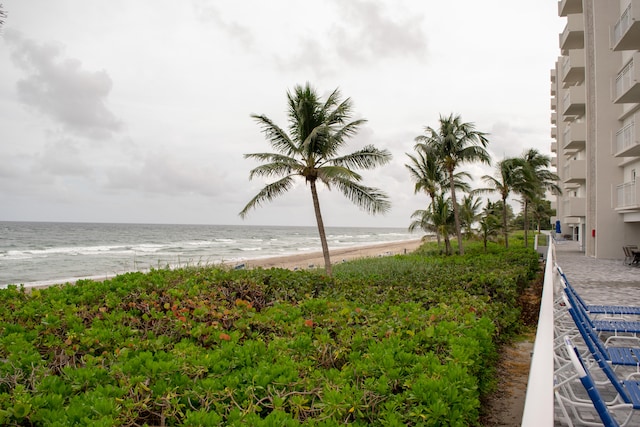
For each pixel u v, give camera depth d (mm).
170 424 2717
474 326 4680
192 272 9688
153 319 5113
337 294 7746
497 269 11945
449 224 27375
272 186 16203
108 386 2857
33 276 28250
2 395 2750
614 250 22953
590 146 25312
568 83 34062
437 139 24312
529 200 31547
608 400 4191
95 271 30688
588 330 3848
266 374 3094
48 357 3994
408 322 4727
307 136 15773
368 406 2771
